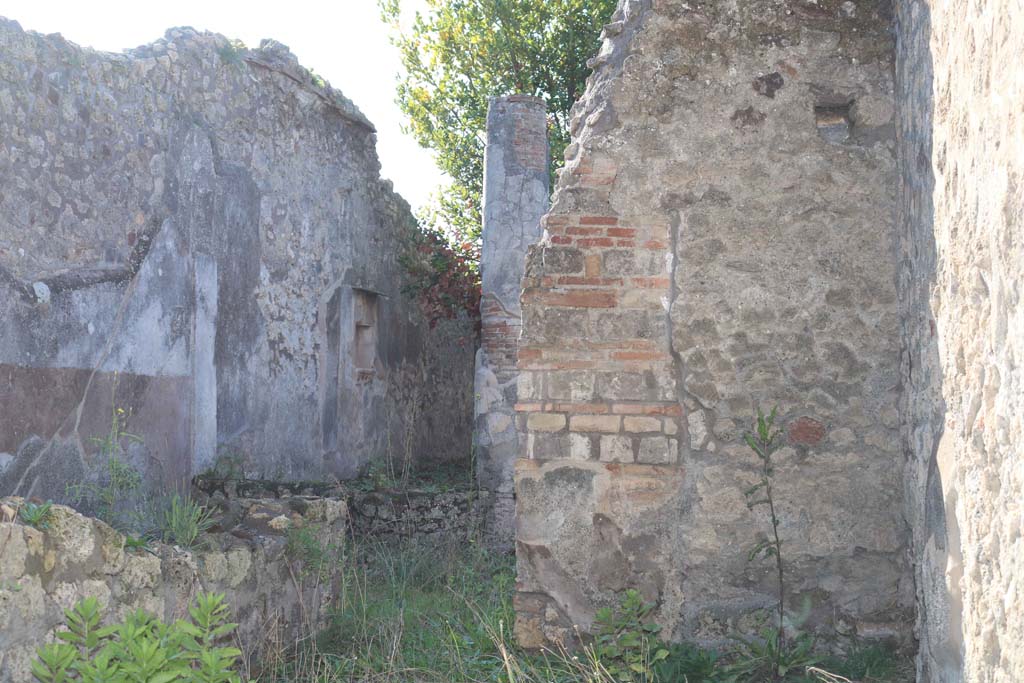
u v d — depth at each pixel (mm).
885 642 4363
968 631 3084
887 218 4488
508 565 7113
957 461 3248
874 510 4410
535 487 4520
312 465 9125
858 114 4527
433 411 12156
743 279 4500
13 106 5738
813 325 4473
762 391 4465
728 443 4457
